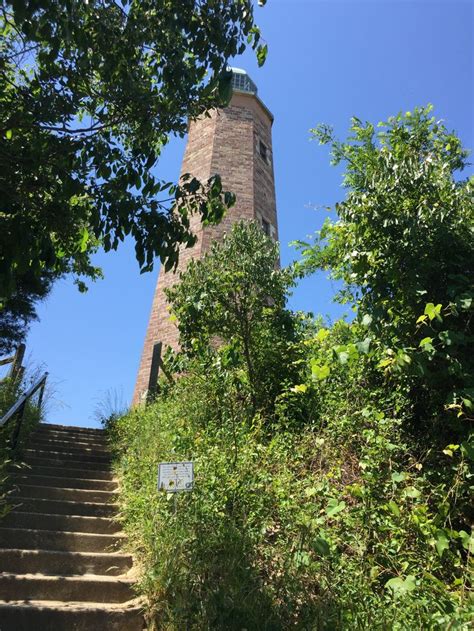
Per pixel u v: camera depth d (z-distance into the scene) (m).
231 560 3.74
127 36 3.96
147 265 3.83
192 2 3.75
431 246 4.84
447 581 3.58
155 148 4.57
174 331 13.20
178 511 4.44
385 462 4.17
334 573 3.51
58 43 3.60
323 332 5.01
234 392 7.01
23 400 6.78
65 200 3.73
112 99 4.03
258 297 7.33
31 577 4.26
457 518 4.03
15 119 3.59
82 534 5.16
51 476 7.09
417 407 4.95
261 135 18.30
